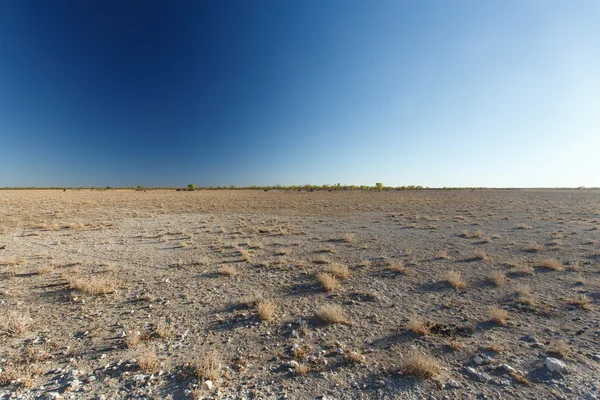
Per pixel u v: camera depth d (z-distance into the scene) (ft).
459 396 10.98
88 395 11.11
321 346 14.87
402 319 18.03
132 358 13.73
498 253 35.45
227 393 11.25
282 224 65.10
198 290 23.61
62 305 20.40
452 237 47.37
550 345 14.64
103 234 51.62
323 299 21.62
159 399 10.88
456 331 16.31
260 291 23.30
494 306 19.80
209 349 14.58
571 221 63.67
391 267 29.40
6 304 20.43
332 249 38.50
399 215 82.17
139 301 21.25
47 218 72.95
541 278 25.66
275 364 13.29
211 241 45.50
